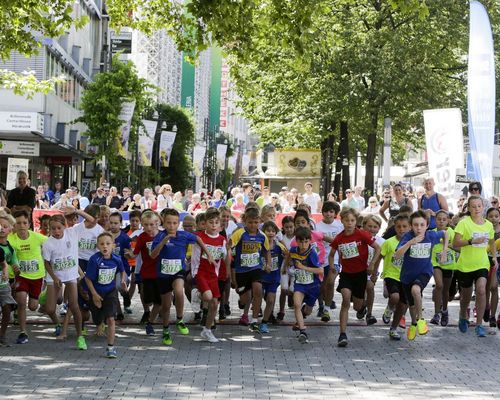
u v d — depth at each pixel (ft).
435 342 45.55
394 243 45.85
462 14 151.43
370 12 150.92
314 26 58.49
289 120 164.96
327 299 52.37
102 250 40.42
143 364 38.42
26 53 70.08
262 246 47.78
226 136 488.02
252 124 171.83
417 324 44.55
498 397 32.55
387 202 67.31
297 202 101.65
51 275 42.52
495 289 49.75
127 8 73.26
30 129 123.03
